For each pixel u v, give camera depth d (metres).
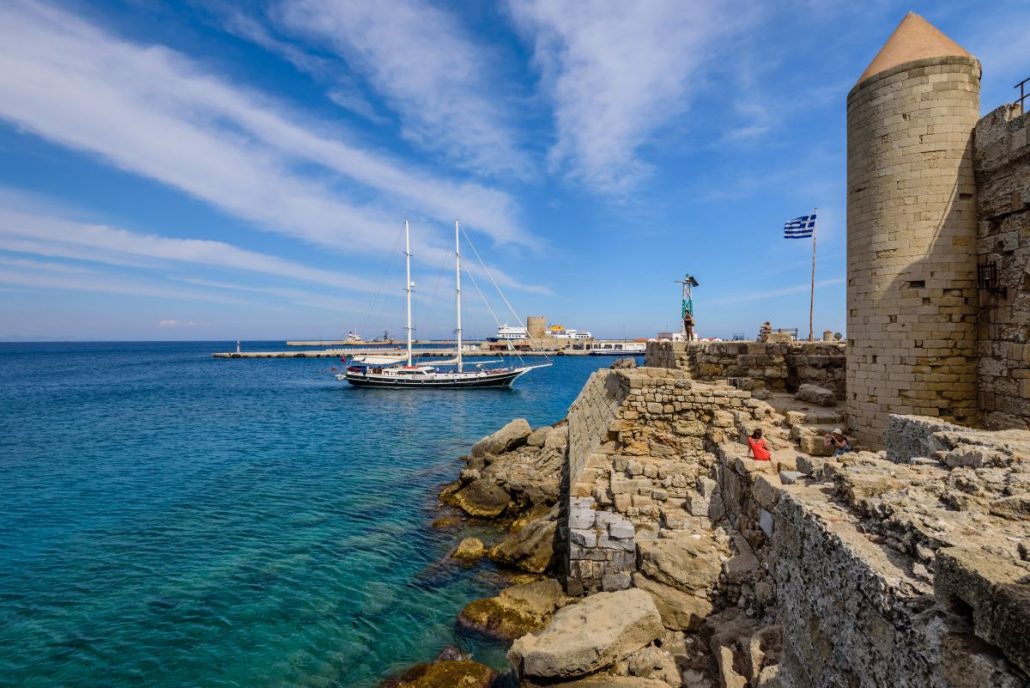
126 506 25.09
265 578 17.48
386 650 13.49
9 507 25.00
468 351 167.88
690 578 11.84
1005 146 13.47
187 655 13.41
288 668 12.87
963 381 14.73
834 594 5.03
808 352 21.86
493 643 13.42
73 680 12.49
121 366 147.12
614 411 17.42
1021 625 3.00
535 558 17.45
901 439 9.06
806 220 33.44
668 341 27.22
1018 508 4.80
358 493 27.19
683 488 14.67
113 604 15.89
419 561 18.80
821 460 10.92
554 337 195.00
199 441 41.59
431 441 41.59
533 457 27.14
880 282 15.52
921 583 4.09
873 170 15.65
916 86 14.86
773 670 8.04
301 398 73.00
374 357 107.56
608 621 10.88
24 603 15.94
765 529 10.91
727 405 15.79
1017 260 13.28
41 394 77.06
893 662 4.05
